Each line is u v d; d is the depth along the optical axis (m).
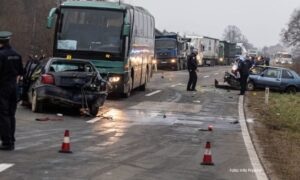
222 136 14.52
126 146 11.96
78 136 12.98
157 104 22.28
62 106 17.05
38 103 16.95
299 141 14.95
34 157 10.00
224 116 19.47
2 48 10.42
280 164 10.91
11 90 10.41
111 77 22.70
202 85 35.78
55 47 22.75
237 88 33.47
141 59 27.41
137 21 25.52
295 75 33.72
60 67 17.62
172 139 13.46
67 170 9.09
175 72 53.00
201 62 72.38
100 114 18.02
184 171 9.64
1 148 10.51
